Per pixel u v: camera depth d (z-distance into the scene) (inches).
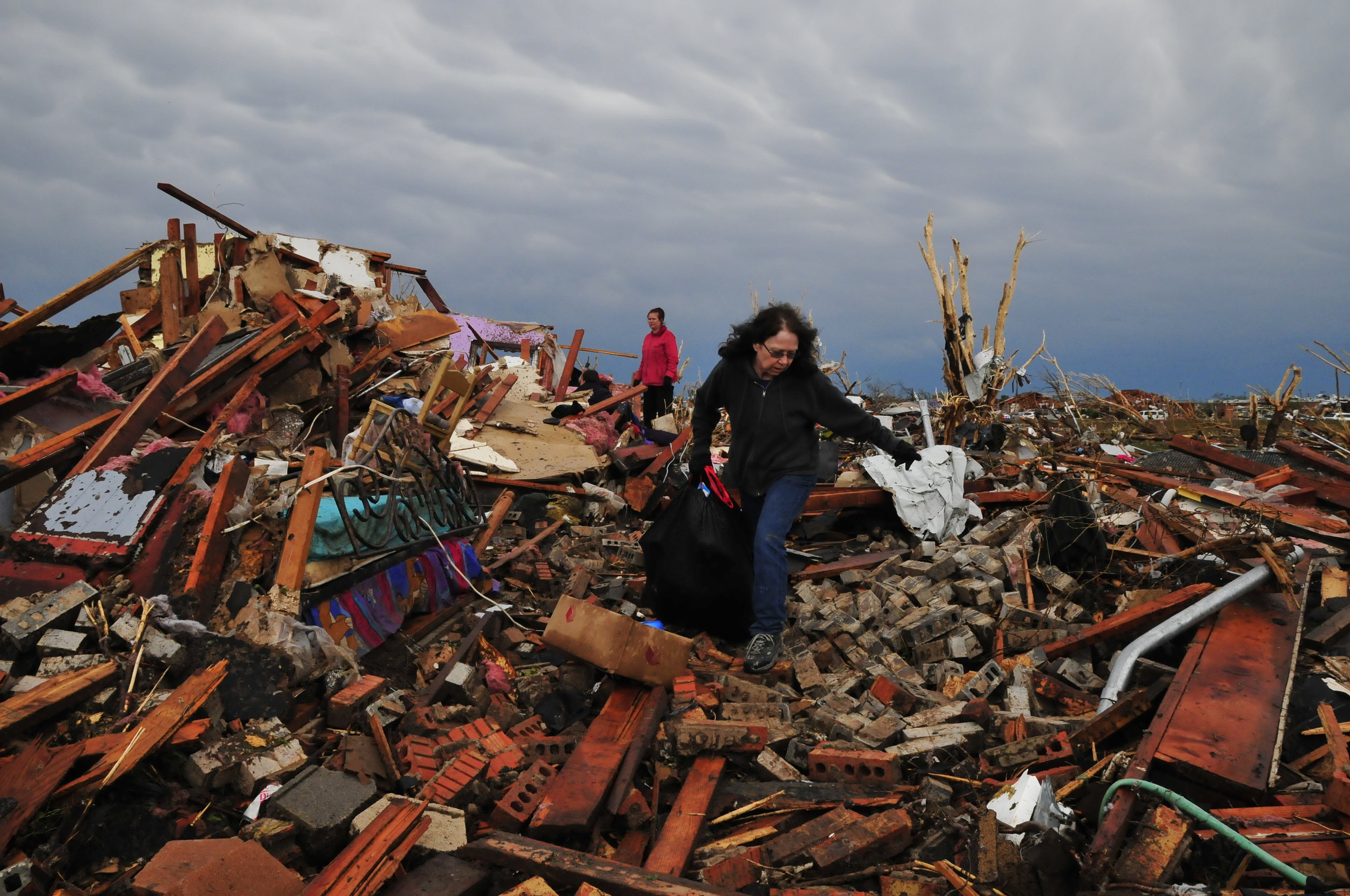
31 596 135.6
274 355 314.0
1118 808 108.7
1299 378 474.0
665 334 500.1
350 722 134.0
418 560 187.9
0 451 201.8
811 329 175.6
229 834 107.7
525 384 500.4
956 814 119.3
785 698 163.6
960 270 427.8
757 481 185.5
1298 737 134.0
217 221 429.4
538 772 125.7
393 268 610.5
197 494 154.8
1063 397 513.3
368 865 98.2
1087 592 214.5
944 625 185.9
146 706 121.9
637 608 211.2
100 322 400.8
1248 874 102.2
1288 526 234.4
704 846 117.0
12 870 92.7
